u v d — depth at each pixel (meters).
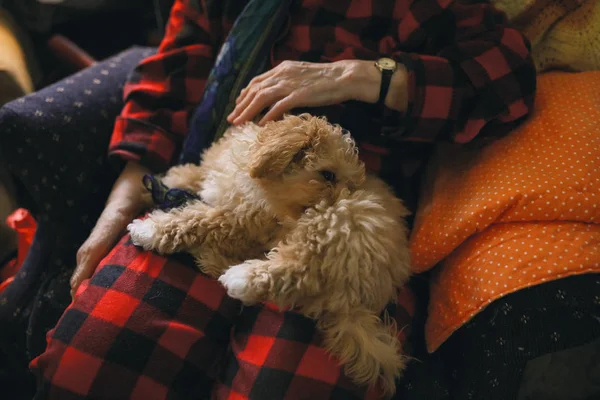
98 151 1.12
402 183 1.03
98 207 1.14
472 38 0.96
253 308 0.87
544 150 0.87
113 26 1.76
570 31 1.05
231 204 0.85
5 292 1.08
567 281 0.76
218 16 1.13
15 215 1.29
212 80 1.05
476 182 0.89
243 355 0.82
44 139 1.06
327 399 0.76
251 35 1.02
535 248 0.78
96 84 1.19
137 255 0.91
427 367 0.90
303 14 1.02
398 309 0.90
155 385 0.82
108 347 0.82
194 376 0.85
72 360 0.82
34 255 1.11
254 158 0.77
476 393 0.82
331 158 0.79
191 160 1.06
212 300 0.88
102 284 0.88
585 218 0.79
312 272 0.76
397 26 1.00
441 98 0.91
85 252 1.00
